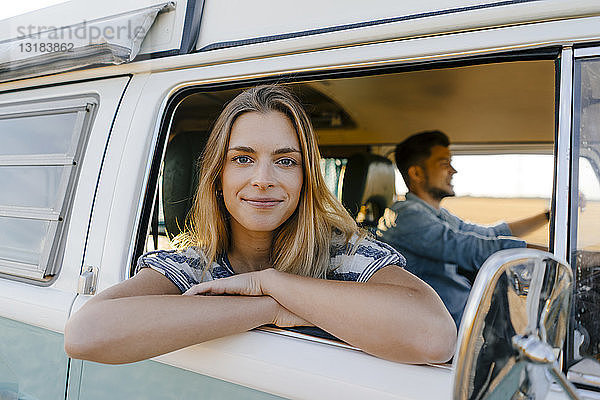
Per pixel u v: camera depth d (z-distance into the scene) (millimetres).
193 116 1964
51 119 2010
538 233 2754
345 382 1243
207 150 1659
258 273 1431
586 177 1180
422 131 3213
